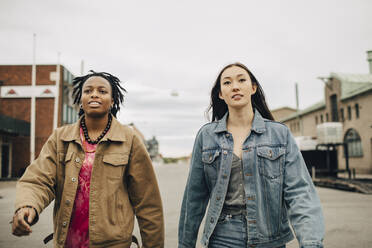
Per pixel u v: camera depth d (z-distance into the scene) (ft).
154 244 7.55
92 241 6.68
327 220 23.68
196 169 7.83
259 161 7.04
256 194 6.88
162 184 59.06
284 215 7.09
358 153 94.02
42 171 6.77
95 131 7.47
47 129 100.89
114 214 6.95
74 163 7.02
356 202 33.71
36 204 6.02
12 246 17.13
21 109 101.60
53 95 101.45
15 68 102.58
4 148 88.48
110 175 7.08
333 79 108.68
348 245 16.87
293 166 6.88
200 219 7.92
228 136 7.46
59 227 6.75
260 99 8.34
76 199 6.98
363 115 91.04
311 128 134.41
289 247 17.01
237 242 6.84
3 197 38.86
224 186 7.14
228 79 7.54
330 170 60.70
